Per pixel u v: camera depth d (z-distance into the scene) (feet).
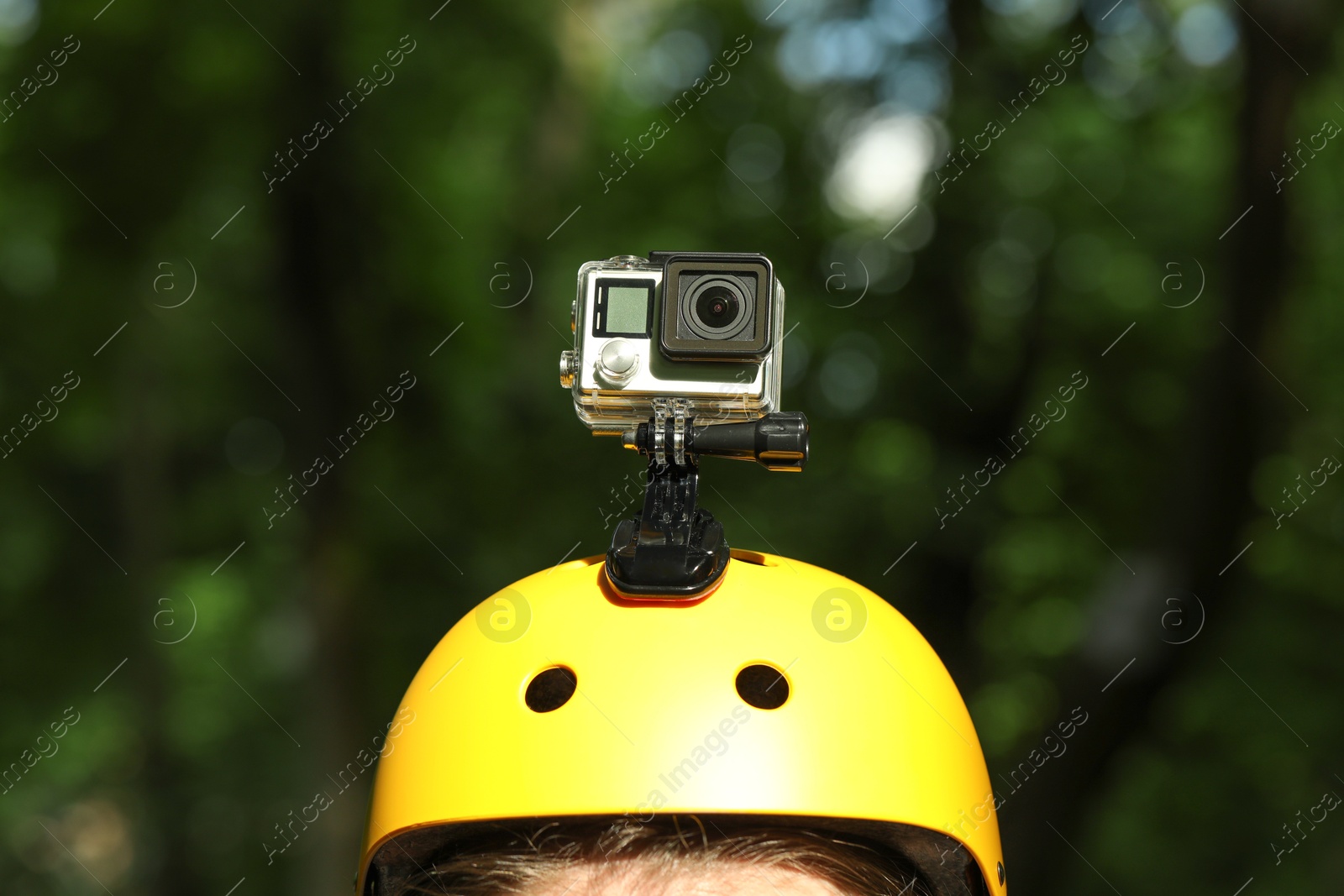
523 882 6.39
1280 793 58.18
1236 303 28.66
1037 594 56.39
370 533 51.47
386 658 50.39
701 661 6.73
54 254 57.31
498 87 53.57
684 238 58.23
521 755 6.61
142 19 44.09
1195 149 54.90
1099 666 30.71
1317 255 48.85
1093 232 55.21
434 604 52.16
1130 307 55.11
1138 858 58.70
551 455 55.26
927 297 54.60
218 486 80.59
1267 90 27.73
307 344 41.50
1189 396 29.89
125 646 79.20
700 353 6.77
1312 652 57.72
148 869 71.05
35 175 48.32
